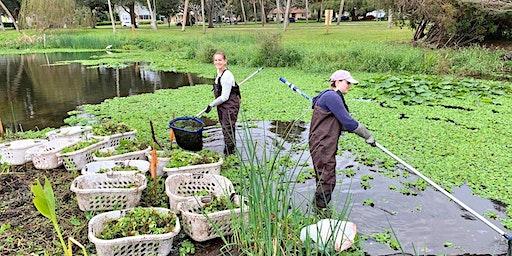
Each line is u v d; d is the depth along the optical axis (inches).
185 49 848.9
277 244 114.6
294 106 339.0
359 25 1513.3
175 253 134.0
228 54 641.0
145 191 172.1
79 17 1322.6
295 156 222.7
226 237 140.4
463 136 255.8
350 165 210.8
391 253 136.9
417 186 185.2
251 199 124.3
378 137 254.5
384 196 175.9
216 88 218.7
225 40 831.7
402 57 513.3
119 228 128.4
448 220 156.9
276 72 534.9
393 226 152.7
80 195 149.3
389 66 511.2
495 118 297.7
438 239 144.3
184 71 581.0
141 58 751.1
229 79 213.2
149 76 542.6
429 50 573.9
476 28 645.9
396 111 321.1
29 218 151.0
